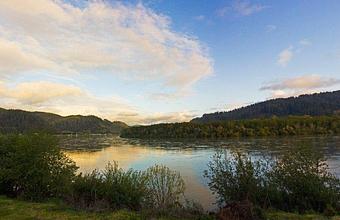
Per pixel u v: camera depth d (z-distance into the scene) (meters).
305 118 127.00
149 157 61.94
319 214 13.61
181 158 56.88
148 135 151.25
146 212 13.06
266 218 12.08
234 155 20.45
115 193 15.45
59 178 17.61
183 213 12.99
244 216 11.97
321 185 14.99
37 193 16.98
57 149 18.31
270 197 15.28
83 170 44.00
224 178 16.42
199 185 27.97
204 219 12.08
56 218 12.34
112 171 18.27
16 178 17.03
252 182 15.74
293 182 15.09
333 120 121.75
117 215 12.73
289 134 118.00
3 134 22.19
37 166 17.20
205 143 93.94
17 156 17.50
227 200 16.03
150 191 16.44
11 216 12.75
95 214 12.97
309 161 15.41
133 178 16.81
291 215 13.05
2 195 17.61
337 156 46.72
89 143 121.31
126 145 104.00
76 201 15.16
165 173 20.39
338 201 14.64
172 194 16.92
